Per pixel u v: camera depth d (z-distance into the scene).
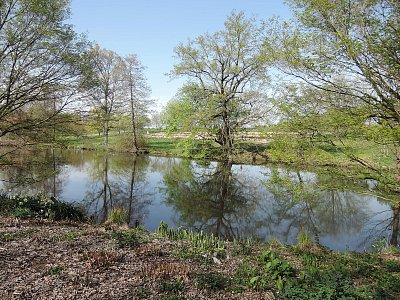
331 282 6.05
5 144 14.21
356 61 6.86
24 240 8.19
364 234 13.10
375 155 8.18
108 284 6.01
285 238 12.48
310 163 8.48
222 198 20.30
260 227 14.26
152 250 8.20
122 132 42.19
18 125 12.66
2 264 6.52
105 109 14.68
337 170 8.10
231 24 29.44
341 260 8.89
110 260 7.11
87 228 10.37
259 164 31.41
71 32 12.57
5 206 11.46
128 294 5.67
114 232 9.38
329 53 7.14
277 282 6.45
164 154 38.81
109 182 23.23
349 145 7.71
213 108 29.77
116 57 37.62
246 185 24.05
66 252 7.57
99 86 13.62
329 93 7.67
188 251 8.55
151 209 16.81
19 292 5.45
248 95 29.72
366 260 8.98
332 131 7.68
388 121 6.95
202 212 16.78
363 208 17.80
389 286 6.79
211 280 6.43
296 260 8.80
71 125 13.73
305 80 7.76
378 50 6.34
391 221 14.88
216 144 34.34
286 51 7.50
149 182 24.19
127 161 33.53
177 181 24.98
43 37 11.79
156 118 61.06
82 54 12.86
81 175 25.38
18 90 11.97
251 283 6.47
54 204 12.16
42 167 15.55
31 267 6.53
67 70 12.57
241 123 30.41
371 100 7.26
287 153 8.34
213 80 31.64
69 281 6.00
